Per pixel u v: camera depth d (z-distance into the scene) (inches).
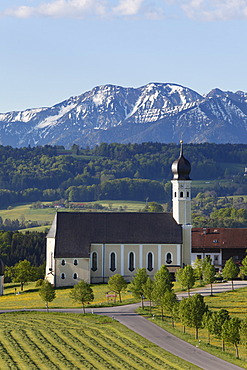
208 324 7864.2
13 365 6702.8
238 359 7327.8
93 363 6924.2
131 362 7017.7
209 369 6865.2
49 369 6619.1
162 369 6761.8
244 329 7327.8
